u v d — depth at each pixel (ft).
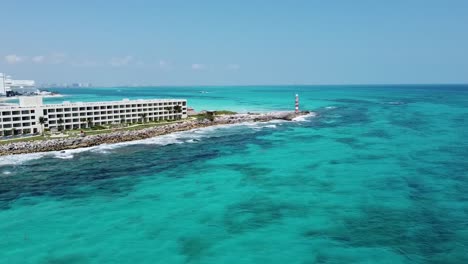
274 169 284.82
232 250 159.02
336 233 172.76
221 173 275.80
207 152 353.10
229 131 493.77
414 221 183.32
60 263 149.28
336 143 389.60
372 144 378.32
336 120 598.34
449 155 319.68
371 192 226.58
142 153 349.41
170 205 210.79
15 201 219.41
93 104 485.15
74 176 271.28
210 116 607.37
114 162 313.73
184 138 436.35
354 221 185.06
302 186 241.35
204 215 196.03
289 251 157.28
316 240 166.61
